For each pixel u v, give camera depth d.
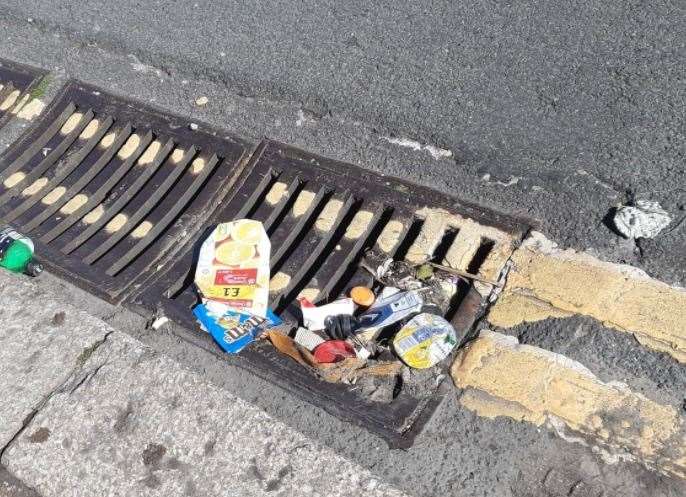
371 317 0.96
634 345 0.88
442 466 0.83
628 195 1.03
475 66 1.25
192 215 1.16
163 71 1.42
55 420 0.91
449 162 1.14
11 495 0.87
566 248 1.00
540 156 1.10
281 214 1.17
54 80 1.48
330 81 1.29
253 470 0.83
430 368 0.90
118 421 0.89
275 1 1.49
